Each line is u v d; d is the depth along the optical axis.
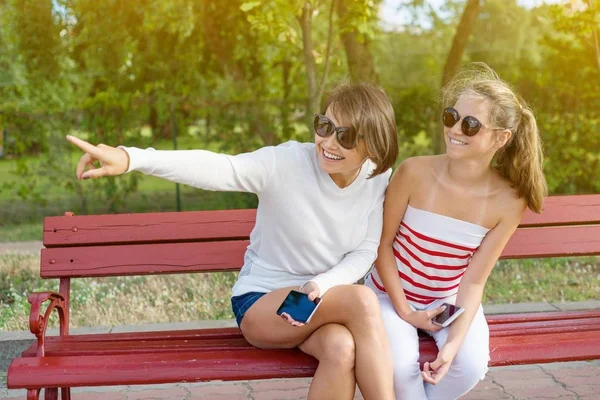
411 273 3.12
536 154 3.01
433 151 10.12
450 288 3.15
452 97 3.03
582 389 3.94
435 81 10.90
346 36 8.22
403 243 3.12
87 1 9.81
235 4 9.38
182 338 3.13
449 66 8.78
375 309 2.70
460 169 3.01
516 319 3.29
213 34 9.66
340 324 2.74
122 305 5.43
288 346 2.87
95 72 10.56
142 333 3.19
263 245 3.00
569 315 3.35
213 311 5.27
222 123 10.16
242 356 2.83
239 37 9.88
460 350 2.89
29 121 10.23
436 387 2.95
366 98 2.77
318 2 6.72
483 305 5.14
